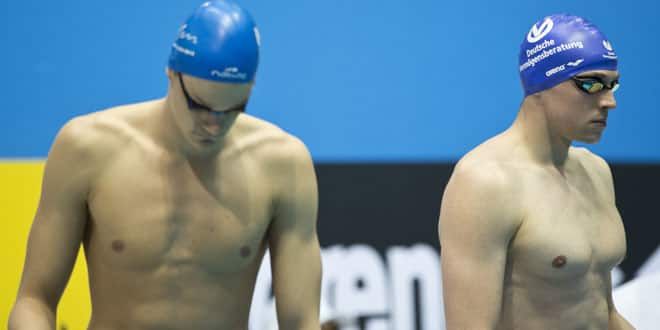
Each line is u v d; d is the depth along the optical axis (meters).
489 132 18.72
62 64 16.80
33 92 16.58
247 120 9.77
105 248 9.24
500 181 10.14
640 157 19.28
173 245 9.23
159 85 17.27
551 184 10.53
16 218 15.80
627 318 14.91
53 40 16.80
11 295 15.48
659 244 18.69
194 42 8.55
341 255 17.17
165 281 9.23
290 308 9.59
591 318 10.52
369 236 17.39
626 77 19.45
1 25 16.58
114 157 9.24
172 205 9.23
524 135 10.77
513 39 18.97
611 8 19.52
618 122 19.30
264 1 17.88
